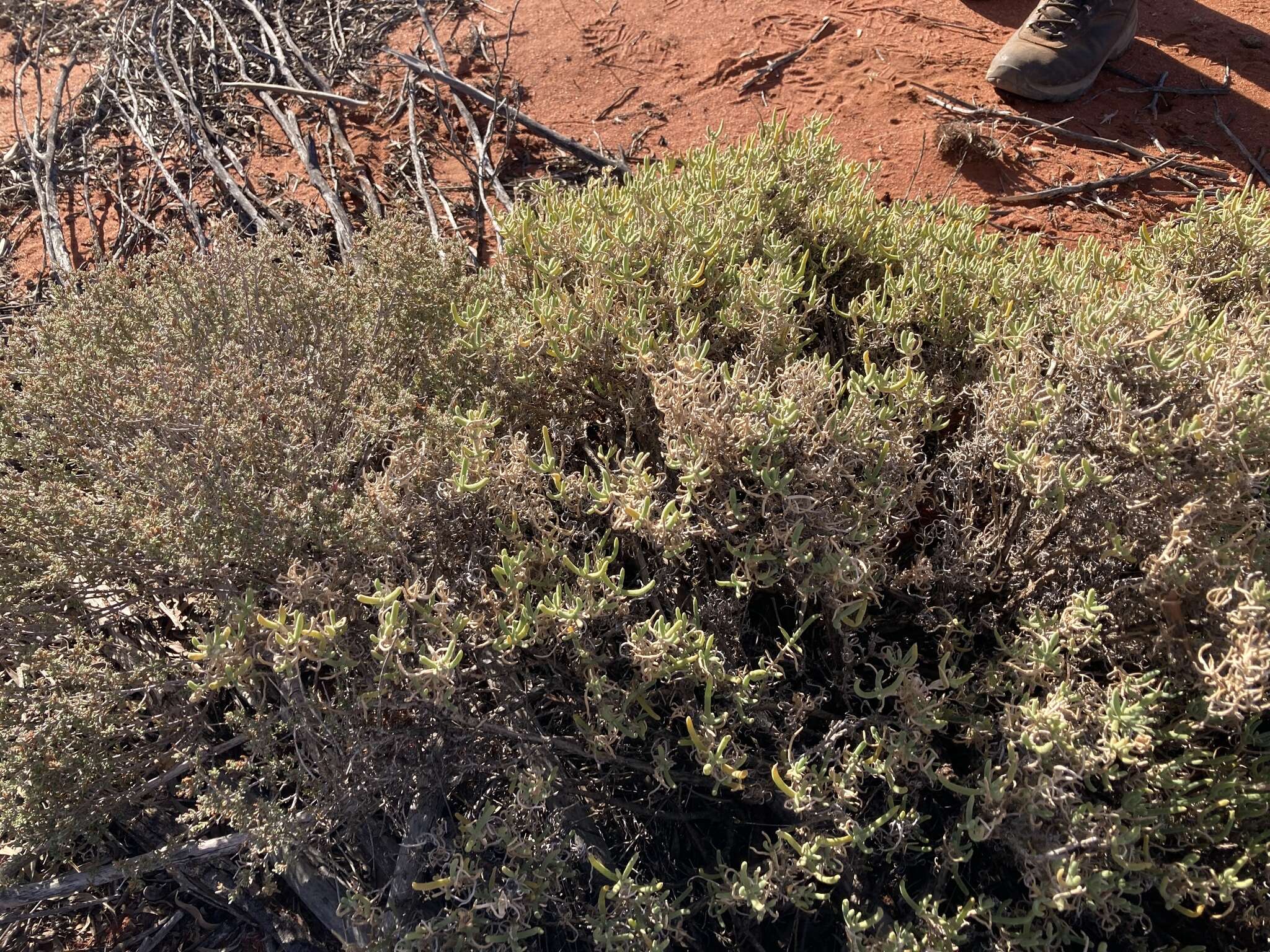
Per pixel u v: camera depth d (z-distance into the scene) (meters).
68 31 5.71
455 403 2.25
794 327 2.32
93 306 2.46
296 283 2.40
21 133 4.82
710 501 2.02
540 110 4.92
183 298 2.33
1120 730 1.69
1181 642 1.85
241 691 1.85
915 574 2.05
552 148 4.64
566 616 1.77
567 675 2.02
